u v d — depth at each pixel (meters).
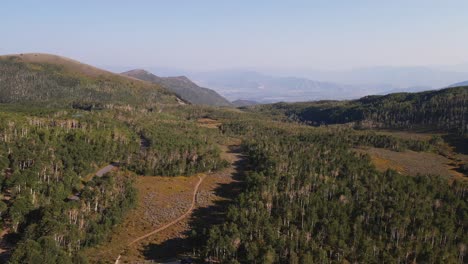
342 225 100.25
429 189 133.62
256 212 105.81
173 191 144.00
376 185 131.50
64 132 159.12
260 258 84.38
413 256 93.31
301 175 141.12
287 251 88.06
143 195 136.12
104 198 115.75
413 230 102.50
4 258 83.88
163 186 147.75
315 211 107.81
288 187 126.25
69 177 124.25
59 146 142.75
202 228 111.12
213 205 132.75
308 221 102.69
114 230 107.69
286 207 110.50
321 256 85.69
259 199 117.69
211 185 154.50
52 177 122.31
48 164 126.25
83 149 149.12
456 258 94.06
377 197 120.38
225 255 89.19
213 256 91.06
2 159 118.75
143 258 92.88
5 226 95.94
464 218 111.69
